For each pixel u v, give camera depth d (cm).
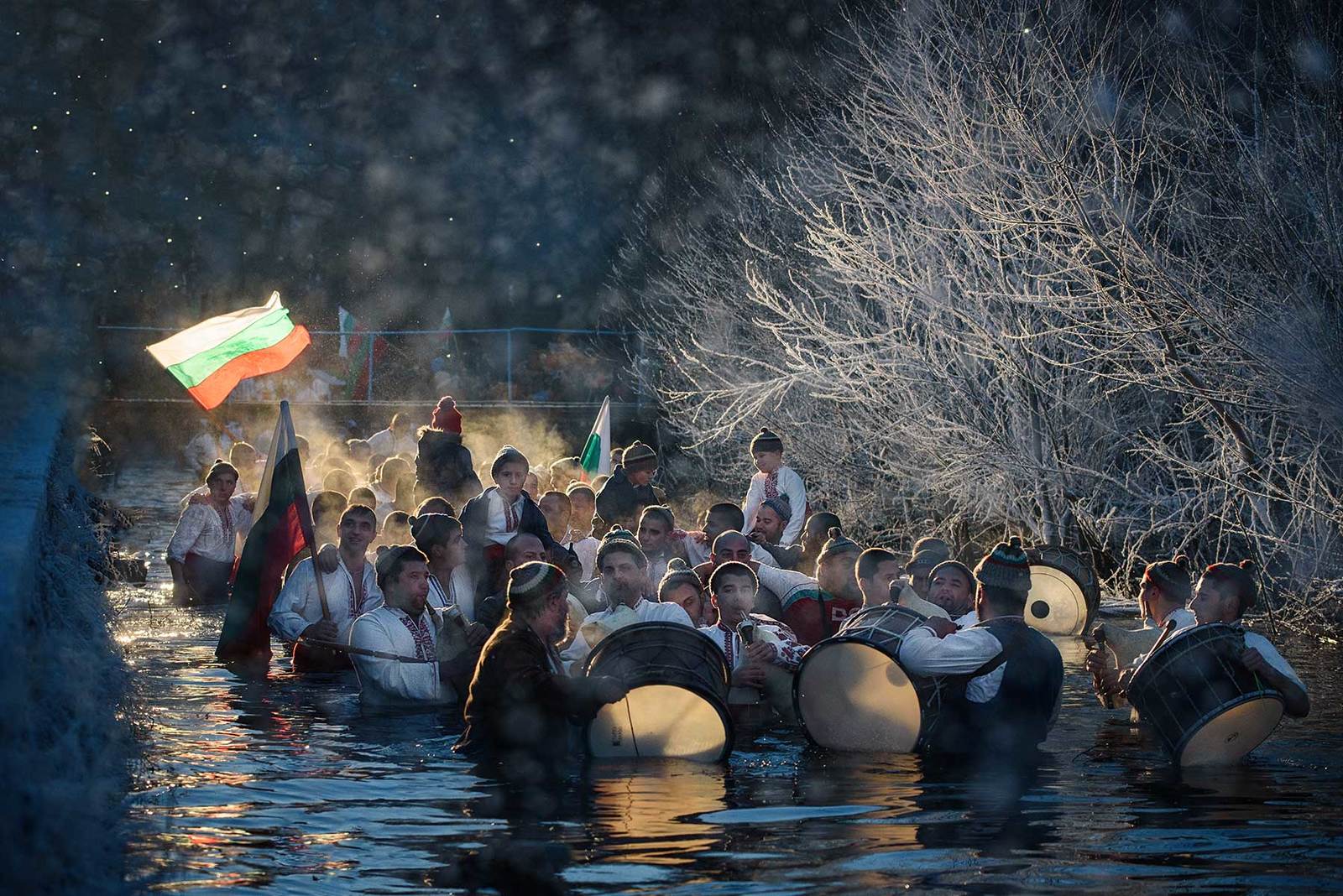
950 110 1287
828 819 544
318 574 897
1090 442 1376
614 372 2842
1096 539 1310
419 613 809
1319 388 1036
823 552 834
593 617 731
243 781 600
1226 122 1110
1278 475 1191
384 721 747
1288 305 1052
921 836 519
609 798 578
